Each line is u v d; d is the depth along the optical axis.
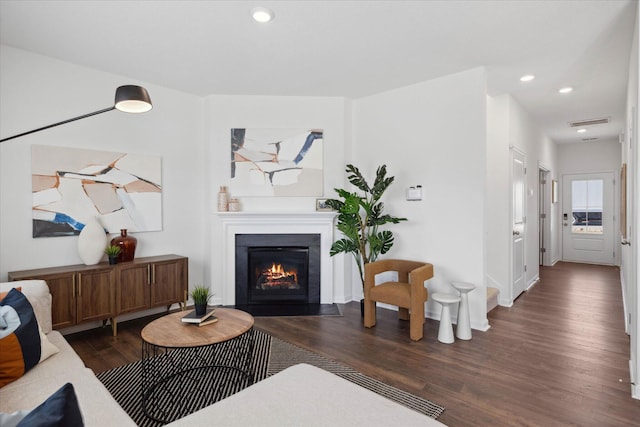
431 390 2.29
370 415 1.21
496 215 4.39
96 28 2.72
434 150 3.81
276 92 4.21
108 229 3.59
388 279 4.24
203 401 2.20
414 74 3.67
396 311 4.11
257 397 1.33
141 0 2.36
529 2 2.39
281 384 1.43
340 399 1.32
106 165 3.58
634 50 2.60
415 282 3.16
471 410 2.07
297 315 3.93
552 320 3.72
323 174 4.39
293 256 4.43
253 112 4.30
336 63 3.40
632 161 2.62
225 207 4.18
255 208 4.33
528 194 5.27
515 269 4.60
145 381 2.45
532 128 5.47
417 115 3.94
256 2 2.39
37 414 0.74
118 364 2.70
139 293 3.45
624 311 4.00
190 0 2.36
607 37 2.88
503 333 3.36
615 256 7.15
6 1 2.34
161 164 4.01
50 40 2.91
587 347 2.99
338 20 2.62
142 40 2.93
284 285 4.46
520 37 2.89
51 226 3.23
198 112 4.35
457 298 3.19
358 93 4.26
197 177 4.34
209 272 4.30
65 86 3.32
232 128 4.28
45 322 2.24
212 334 2.18
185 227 4.23
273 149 4.32
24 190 3.10
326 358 2.80
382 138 4.25
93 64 3.39
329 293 4.40
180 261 3.77
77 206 3.39
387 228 4.20
